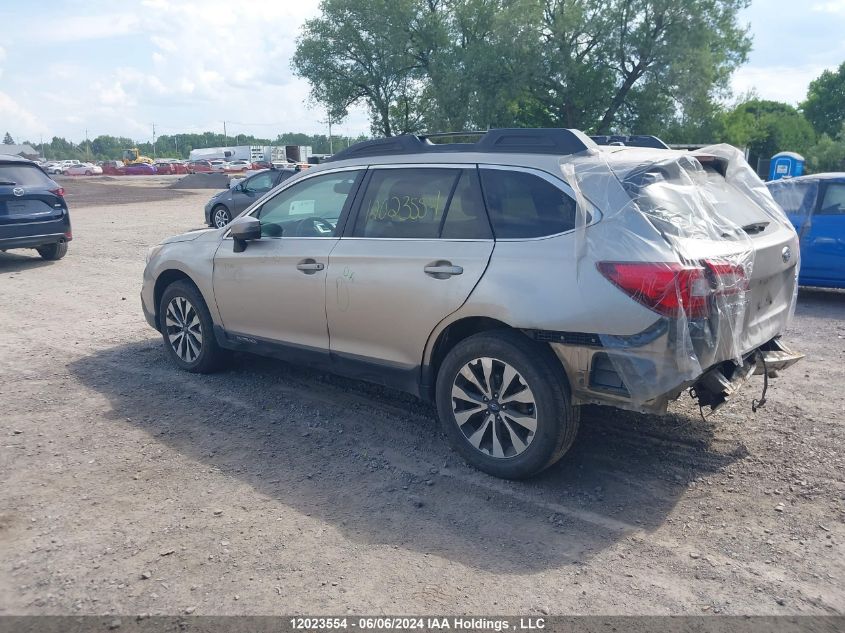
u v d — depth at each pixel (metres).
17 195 11.23
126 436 4.75
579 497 3.96
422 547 3.48
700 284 3.53
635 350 3.58
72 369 6.15
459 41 40.97
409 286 4.30
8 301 9.05
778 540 3.52
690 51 35.03
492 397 4.07
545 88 38.16
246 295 5.32
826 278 9.02
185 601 3.04
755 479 4.14
